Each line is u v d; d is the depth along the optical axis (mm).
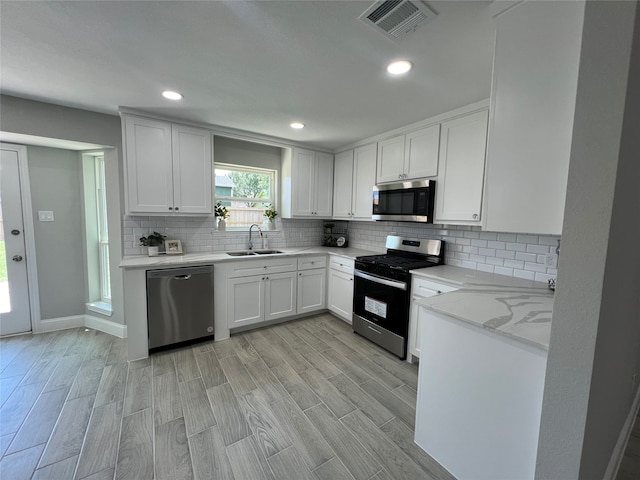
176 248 3084
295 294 3420
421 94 2133
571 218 972
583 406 976
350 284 3266
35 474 1402
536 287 1948
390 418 1842
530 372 1139
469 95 2141
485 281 2117
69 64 1778
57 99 2361
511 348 1193
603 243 909
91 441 1605
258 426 1748
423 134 2693
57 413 1822
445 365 1464
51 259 3012
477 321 1290
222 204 3609
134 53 1648
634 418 1919
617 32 851
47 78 1975
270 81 1964
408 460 1533
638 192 1141
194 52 1632
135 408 1885
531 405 1143
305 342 2916
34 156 2844
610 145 883
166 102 2371
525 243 2236
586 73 917
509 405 1211
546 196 1170
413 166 2805
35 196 2885
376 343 2828
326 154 3869
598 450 1222
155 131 2678
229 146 3506
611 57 867
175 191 2820
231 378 2254
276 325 3357
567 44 1085
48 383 2141
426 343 1563
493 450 1274
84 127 2629
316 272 3580
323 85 2014
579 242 958
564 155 1112
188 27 1410
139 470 1436
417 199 2697
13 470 1420
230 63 1743
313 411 1893
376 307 2816
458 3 1226
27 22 1373
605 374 1115
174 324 2666
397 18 1323
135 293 2469
